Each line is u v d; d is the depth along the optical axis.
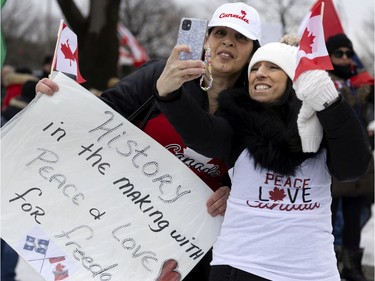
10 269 6.50
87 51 11.45
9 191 3.71
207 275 4.11
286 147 3.28
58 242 3.73
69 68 3.88
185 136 3.32
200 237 3.78
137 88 3.94
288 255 3.27
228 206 3.45
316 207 3.34
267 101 3.39
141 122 3.94
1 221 3.71
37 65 50.19
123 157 3.75
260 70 3.40
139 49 18.75
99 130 3.72
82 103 3.71
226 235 3.39
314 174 3.33
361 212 6.88
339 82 6.15
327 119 3.13
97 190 3.74
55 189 3.73
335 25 6.68
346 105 3.14
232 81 3.91
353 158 3.23
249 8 3.89
